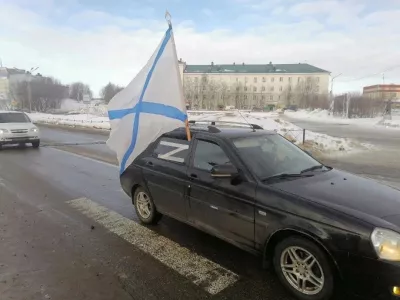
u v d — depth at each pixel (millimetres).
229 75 119875
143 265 3824
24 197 6609
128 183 5297
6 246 4320
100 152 12820
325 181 3662
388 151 13773
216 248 4250
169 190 4508
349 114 54719
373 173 9219
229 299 3166
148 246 4320
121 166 5160
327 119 48812
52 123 32719
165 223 5141
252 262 3881
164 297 3191
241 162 3764
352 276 2748
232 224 3688
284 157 4176
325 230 2873
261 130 4789
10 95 80188
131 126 4953
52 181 7988
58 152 12969
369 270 2670
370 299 2709
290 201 3172
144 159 5078
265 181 3541
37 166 9969
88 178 8312
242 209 3543
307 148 13312
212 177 3857
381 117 48906
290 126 23672
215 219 3891
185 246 4316
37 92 76000
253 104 117812
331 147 14070
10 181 7992
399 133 24422
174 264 3844
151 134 4840
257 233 3422
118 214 5594
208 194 3932
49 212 5691
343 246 2771
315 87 108688
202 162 4195
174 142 4758
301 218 3035
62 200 6418
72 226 5039
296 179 3668
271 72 118188
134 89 5066
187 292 3281
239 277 3553
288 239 3162
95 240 4523
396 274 2574
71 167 9773
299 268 3123
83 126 27766
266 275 3588
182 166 4414
